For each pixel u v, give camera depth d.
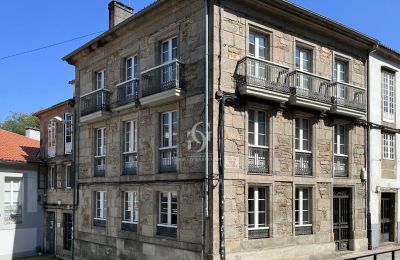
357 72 17.98
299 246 14.69
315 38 16.20
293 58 15.27
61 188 22.44
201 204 13.02
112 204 17.23
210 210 12.66
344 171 17.05
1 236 21.95
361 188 17.62
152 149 15.23
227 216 12.86
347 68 17.62
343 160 17.09
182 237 13.62
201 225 12.91
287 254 14.26
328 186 16.05
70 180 21.95
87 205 19.00
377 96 19.05
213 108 12.90
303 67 15.93
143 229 15.39
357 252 16.83
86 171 19.27
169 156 14.66
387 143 19.73
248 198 13.74
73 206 19.91
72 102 21.33
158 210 15.01
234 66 13.53
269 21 14.62
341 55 17.22
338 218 16.72
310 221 15.41
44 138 24.44
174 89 13.67
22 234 22.89
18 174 23.06
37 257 22.52
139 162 15.84
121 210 16.69
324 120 16.17
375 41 18.05
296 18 15.26
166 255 14.23
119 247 16.59
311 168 15.59
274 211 14.10
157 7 15.07
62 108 22.66
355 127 17.66
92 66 19.41
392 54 19.78
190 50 13.92
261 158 14.09
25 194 23.25
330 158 16.27
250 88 13.19
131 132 16.73
